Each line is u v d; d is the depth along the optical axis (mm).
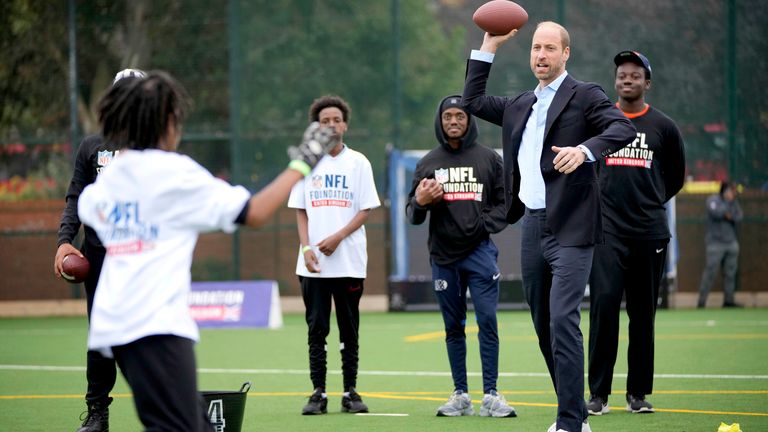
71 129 21156
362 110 20562
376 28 20594
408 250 19984
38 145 21188
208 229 4477
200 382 10875
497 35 7270
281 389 10328
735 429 6355
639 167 8297
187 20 20922
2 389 10516
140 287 4402
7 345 15219
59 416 8703
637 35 19922
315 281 8633
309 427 7910
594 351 8320
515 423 7941
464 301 8484
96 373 7230
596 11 19953
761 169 19719
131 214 4465
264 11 20734
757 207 19719
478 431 7574
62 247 7062
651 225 8297
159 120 4594
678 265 19812
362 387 10320
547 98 6883
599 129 6664
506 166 7082
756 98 19750
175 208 4430
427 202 8305
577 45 19984
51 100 21219
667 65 19906
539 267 6984
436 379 10852
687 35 19844
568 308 6516
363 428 7816
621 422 7840
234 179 20750
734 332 15008
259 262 20641
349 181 8781
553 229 6656
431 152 8711
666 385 9844
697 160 19828
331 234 8734
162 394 4391
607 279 8219
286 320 19078
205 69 20859
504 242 19562
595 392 8328
